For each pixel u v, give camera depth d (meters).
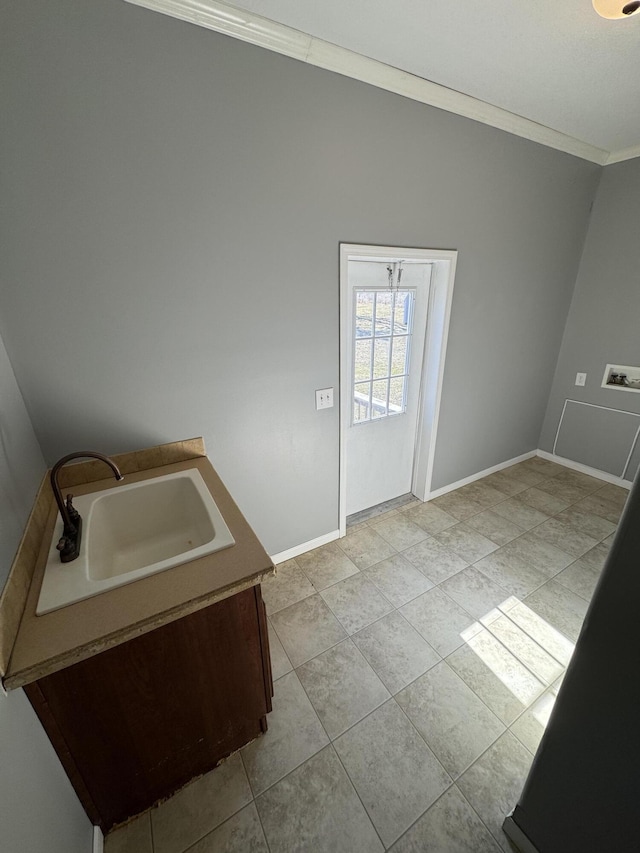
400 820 1.11
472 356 2.59
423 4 1.19
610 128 2.17
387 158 1.71
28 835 0.68
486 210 2.19
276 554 2.17
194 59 1.20
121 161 1.19
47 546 1.06
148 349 1.44
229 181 1.38
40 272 1.18
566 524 2.54
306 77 1.40
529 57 1.48
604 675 0.74
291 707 1.42
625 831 0.78
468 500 2.85
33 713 0.84
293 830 1.09
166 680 0.99
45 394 1.29
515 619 1.80
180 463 1.60
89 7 1.03
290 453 1.98
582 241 2.87
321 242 1.68
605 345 2.93
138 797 1.11
